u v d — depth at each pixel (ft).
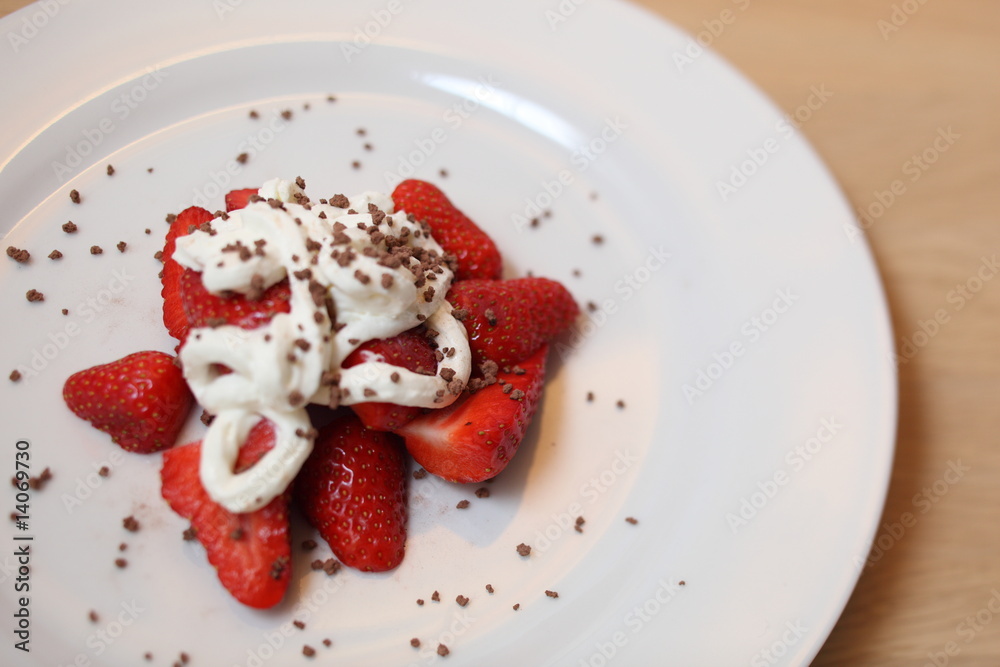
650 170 1.05
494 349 0.93
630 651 0.85
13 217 0.99
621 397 0.97
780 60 1.17
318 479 0.87
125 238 1.00
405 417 0.89
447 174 1.07
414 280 0.88
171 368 0.89
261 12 1.08
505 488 0.93
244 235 0.88
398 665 0.85
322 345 0.85
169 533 0.88
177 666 0.84
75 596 0.86
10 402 0.92
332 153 1.06
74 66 1.03
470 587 0.89
